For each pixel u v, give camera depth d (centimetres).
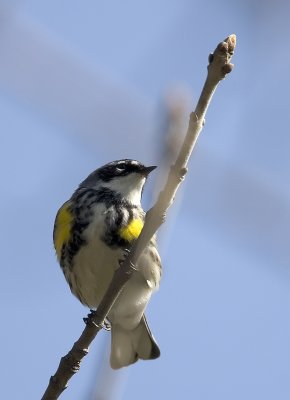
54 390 710
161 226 696
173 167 600
